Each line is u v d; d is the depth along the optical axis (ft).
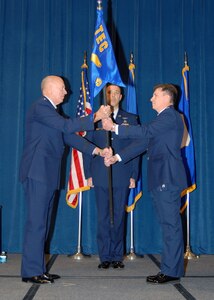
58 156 10.17
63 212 14.65
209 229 14.75
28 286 9.53
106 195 11.86
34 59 15.03
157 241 14.73
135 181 12.28
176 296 8.75
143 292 9.07
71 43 15.03
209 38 15.25
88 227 14.60
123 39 15.12
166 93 10.36
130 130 10.00
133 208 13.98
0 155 14.73
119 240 12.05
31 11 15.19
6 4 15.16
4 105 14.85
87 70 14.53
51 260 13.32
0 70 14.89
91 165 12.17
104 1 15.15
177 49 15.21
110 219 11.08
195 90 15.10
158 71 15.08
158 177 9.86
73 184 13.82
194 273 11.28
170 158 9.87
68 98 14.85
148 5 15.33
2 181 14.67
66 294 8.87
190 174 13.96
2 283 9.86
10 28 15.10
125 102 14.84
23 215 14.53
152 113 14.96
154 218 14.79
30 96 14.90
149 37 15.23
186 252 13.78
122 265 11.94
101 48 10.61
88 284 9.86
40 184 9.78
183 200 14.46
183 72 14.48
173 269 9.79
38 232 9.78
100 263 12.52
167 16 15.34
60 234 14.62
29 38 15.08
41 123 10.03
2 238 14.56
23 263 9.84
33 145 9.95
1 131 14.76
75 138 11.44
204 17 15.29
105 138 12.00
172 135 10.00
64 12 15.17
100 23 10.69
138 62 15.03
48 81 10.36
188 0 15.35
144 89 15.05
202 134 14.94
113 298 8.56
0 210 14.17
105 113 10.33
